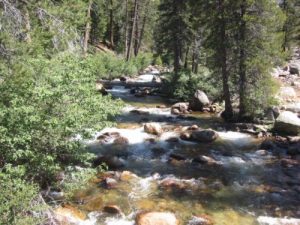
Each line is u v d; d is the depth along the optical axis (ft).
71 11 42.50
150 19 215.72
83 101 31.42
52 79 30.27
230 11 75.10
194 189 43.34
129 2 199.41
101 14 173.58
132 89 115.03
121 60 155.74
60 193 36.58
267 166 52.60
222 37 77.36
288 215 37.68
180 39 120.57
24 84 28.76
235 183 45.85
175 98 105.29
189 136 64.18
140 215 34.91
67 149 31.32
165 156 55.31
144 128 67.82
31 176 30.40
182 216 36.27
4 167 26.37
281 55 76.02
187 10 115.85
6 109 27.50
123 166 50.01
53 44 37.63
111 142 60.29
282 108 83.92
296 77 142.31
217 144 62.64
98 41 187.11
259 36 73.61
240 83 77.41
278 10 73.92
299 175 49.21
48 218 29.14
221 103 94.94
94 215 35.27
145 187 42.96
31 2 37.91
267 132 69.26
